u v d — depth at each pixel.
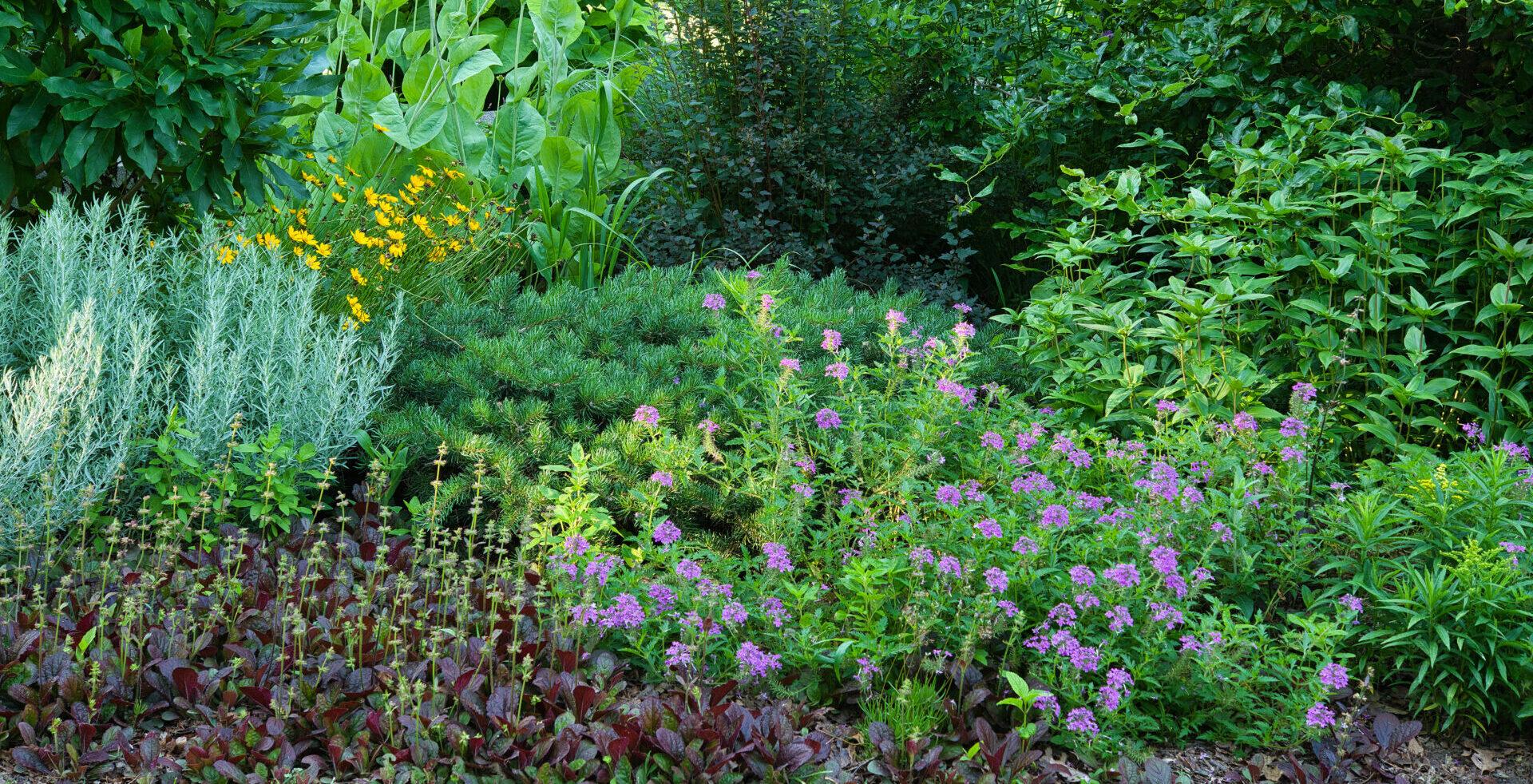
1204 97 6.16
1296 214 5.06
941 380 4.22
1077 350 5.36
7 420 3.47
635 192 7.21
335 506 4.31
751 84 6.96
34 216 5.06
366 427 4.45
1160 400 4.75
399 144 6.98
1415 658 3.43
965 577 3.38
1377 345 4.99
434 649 3.01
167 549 3.45
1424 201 5.11
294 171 6.48
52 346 3.91
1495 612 3.30
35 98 4.44
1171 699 3.26
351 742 2.87
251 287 4.51
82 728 2.80
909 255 7.52
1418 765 3.20
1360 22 5.77
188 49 4.55
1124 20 6.81
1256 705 3.31
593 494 3.72
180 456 3.74
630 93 8.05
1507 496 3.63
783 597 3.54
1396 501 3.73
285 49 4.91
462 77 7.41
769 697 3.29
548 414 4.50
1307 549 3.68
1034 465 4.13
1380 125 5.79
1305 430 4.13
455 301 5.23
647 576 3.68
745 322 4.85
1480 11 5.36
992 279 7.52
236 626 3.31
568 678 3.13
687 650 3.03
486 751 2.85
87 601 3.39
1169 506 3.61
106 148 4.61
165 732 2.94
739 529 4.07
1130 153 6.53
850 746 3.14
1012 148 6.89
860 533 3.72
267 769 2.76
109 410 4.00
